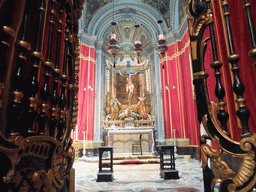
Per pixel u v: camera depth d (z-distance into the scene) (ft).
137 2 38.99
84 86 33.73
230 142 4.01
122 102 41.37
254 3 5.35
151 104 39.88
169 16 37.45
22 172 3.46
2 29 2.85
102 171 16.30
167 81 35.42
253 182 3.46
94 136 34.24
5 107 3.17
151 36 40.68
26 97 3.88
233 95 7.64
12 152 2.97
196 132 27.81
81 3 7.63
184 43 32.73
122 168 22.16
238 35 6.26
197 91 4.93
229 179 3.85
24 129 3.67
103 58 40.73
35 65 3.76
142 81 41.65
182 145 31.53
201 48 5.03
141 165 24.35
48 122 4.53
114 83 41.65
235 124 7.53
